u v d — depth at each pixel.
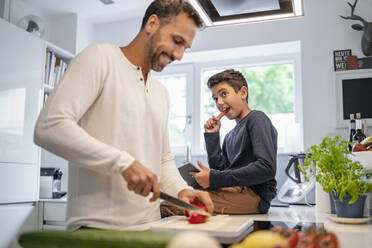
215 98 1.74
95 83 0.94
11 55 2.12
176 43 1.04
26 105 2.21
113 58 1.00
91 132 0.97
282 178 2.41
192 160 2.68
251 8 1.49
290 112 2.70
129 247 0.53
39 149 2.30
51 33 2.88
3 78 2.06
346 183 1.18
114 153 0.80
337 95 2.31
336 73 2.33
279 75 2.77
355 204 1.16
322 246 0.49
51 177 2.39
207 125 1.81
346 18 2.26
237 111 1.69
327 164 1.24
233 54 2.75
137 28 2.89
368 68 2.27
